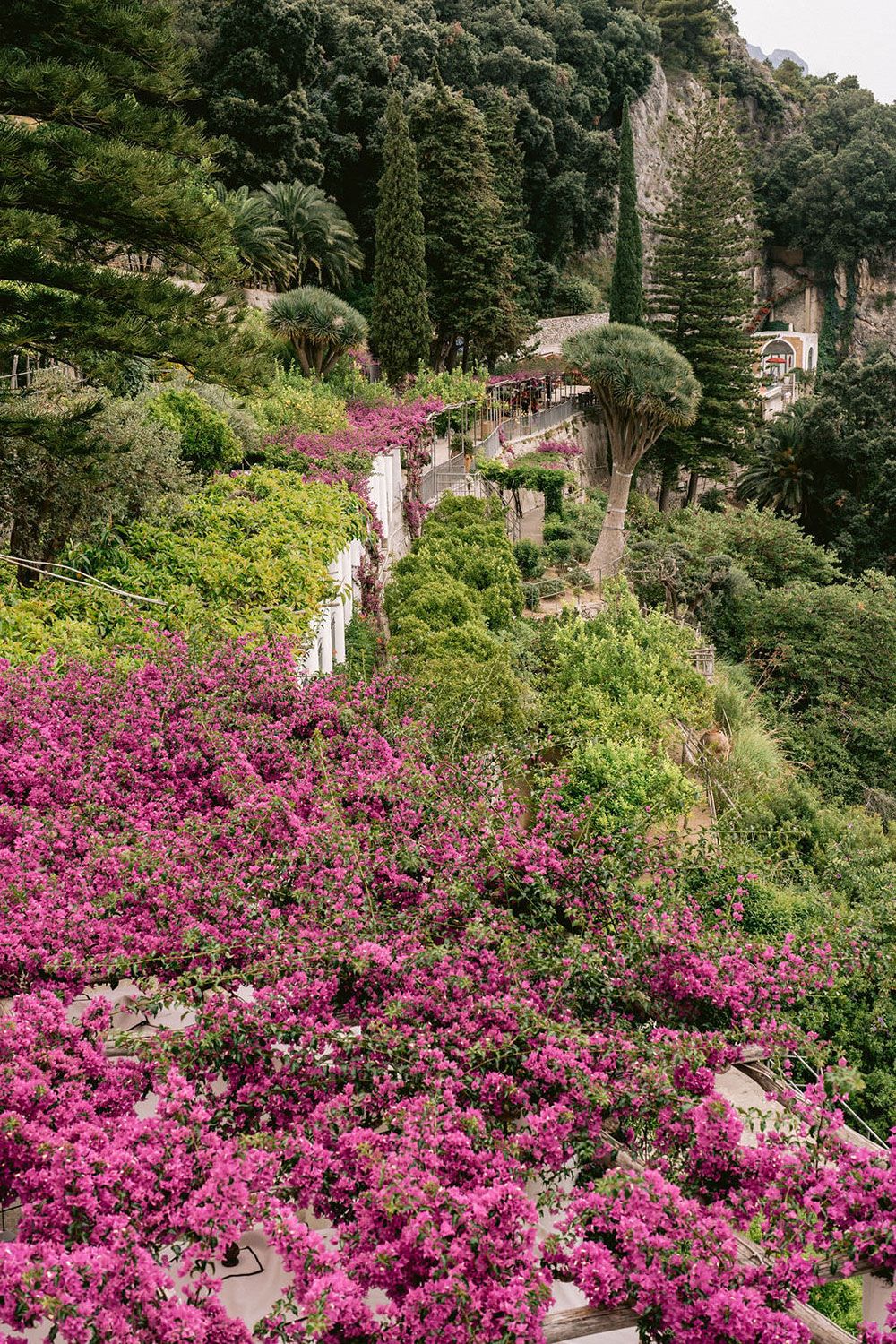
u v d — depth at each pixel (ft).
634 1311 11.25
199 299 41.47
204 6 155.02
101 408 39.40
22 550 40.19
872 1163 12.37
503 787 23.79
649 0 303.07
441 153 135.95
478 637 43.04
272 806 18.97
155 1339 9.85
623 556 84.12
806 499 126.82
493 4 235.20
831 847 39.81
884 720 74.38
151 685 23.86
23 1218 10.88
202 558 36.63
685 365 79.51
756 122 314.14
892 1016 29.07
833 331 280.31
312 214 130.52
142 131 40.16
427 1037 13.97
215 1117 13.37
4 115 39.34
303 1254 10.65
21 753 20.88
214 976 14.80
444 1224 10.62
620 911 17.60
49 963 14.69
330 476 57.26
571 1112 12.82
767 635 84.94
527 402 137.49
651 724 42.06
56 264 39.29
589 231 239.71
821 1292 19.81
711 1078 14.21
